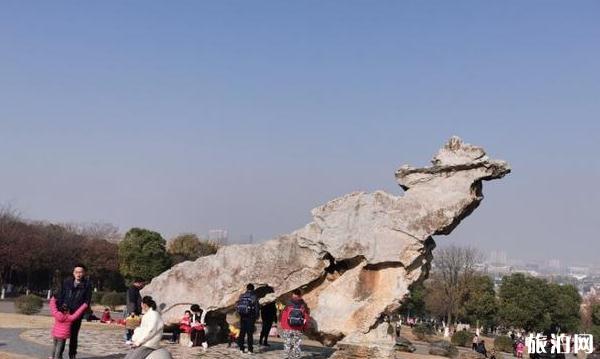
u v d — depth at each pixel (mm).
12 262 70062
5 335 21219
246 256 21812
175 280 22469
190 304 21953
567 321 86938
